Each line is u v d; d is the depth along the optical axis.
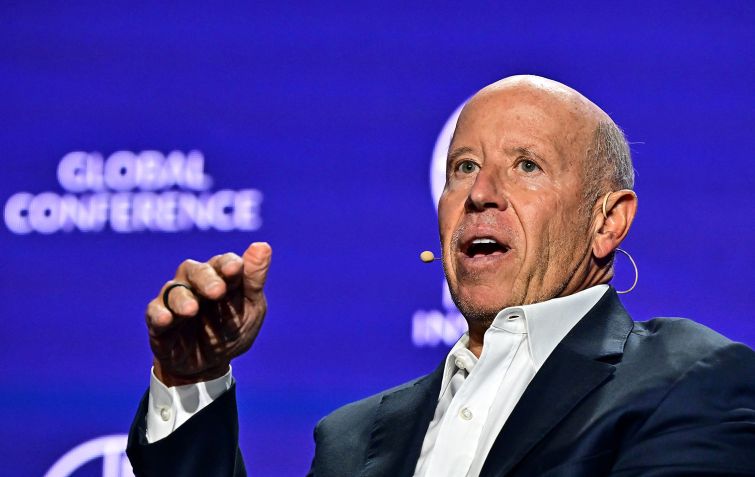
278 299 8.08
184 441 4.68
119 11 8.61
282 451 7.90
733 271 7.77
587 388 4.45
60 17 8.65
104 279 8.31
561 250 4.93
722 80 8.00
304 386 7.97
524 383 4.68
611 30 8.14
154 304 4.24
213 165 8.34
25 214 8.43
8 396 8.21
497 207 4.90
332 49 8.41
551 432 4.36
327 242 8.15
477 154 5.04
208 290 4.21
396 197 8.20
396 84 8.35
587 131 5.06
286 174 8.27
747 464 4.20
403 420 4.99
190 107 8.44
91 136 8.49
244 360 7.98
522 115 5.00
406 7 8.41
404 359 7.98
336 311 8.05
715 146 7.93
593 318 4.82
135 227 8.34
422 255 5.13
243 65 8.45
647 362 4.55
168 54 8.53
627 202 5.16
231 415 4.79
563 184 4.95
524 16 8.28
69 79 8.59
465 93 8.30
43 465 8.13
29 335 8.27
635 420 4.33
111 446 8.17
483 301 4.87
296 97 8.38
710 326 7.72
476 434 4.60
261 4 8.51
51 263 8.36
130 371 8.23
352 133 8.30
